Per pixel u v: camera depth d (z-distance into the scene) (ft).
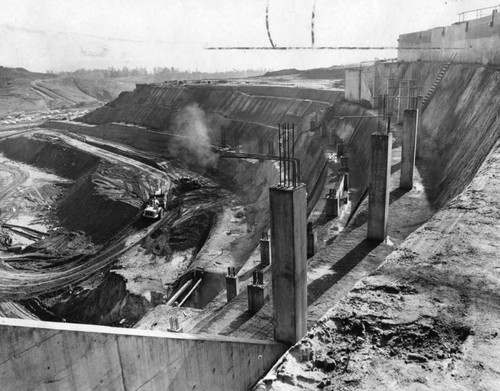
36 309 132.98
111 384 27.78
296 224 42.50
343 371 23.18
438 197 87.61
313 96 230.89
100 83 628.69
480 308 26.81
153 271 137.39
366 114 161.68
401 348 24.35
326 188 117.08
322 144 163.84
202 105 285.23
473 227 38.06
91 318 126.31
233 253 130.52
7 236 180.45
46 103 527.81
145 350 29.50
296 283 44.19
